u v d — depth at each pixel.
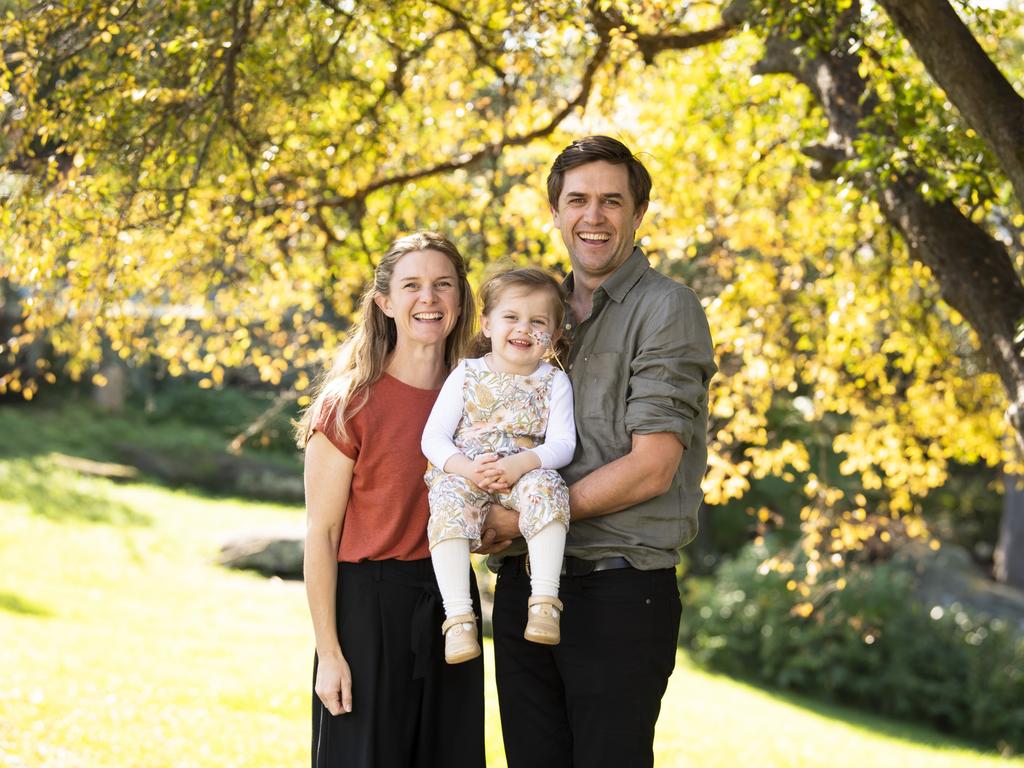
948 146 5.18
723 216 8.21
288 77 6.06
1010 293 5.21
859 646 15.59
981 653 15.92
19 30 5.12
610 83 6.79
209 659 10.09
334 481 3.39
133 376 26.12
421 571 3.42
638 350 3.34
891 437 8.66
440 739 3.48
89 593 13.21
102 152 5.38
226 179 6.23
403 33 5.95
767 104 7.97
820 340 8.40
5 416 23.84
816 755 9.81
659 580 3.38
